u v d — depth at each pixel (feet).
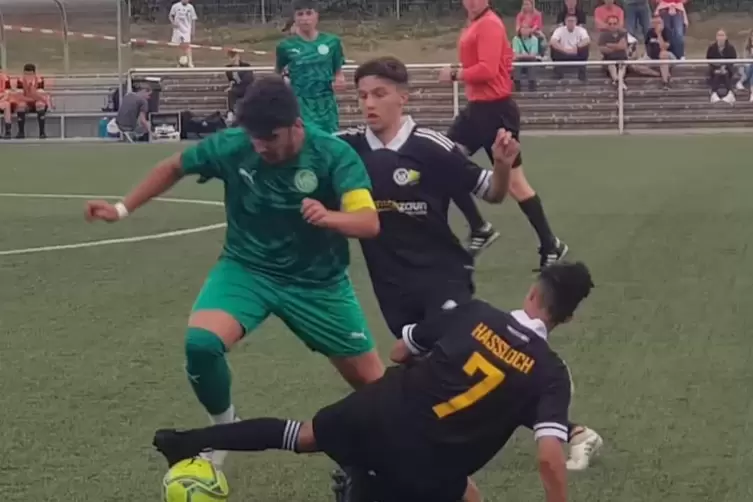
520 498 26.66
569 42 139.33
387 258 29.40
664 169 95.35
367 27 210.18
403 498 22.79
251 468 28.94
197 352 24.99
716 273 51.03
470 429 21.98
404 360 23.48
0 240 62.95
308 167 25.00
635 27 152.56
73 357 38.63
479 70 48.91
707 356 37.99
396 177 28.86
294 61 66.44
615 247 57.88
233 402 33.47
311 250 25.67
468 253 30.48
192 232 65.16
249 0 209.15
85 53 157.69
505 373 21.79
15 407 33.40
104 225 68.03
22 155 119.75
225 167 25.48
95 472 28.37
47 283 51.01
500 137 28.17
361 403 22.65
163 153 118.62
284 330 41.91
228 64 164.14
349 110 139.54
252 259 25.82
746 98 137.69
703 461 28.86
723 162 100.01
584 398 33.76
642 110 139.13
